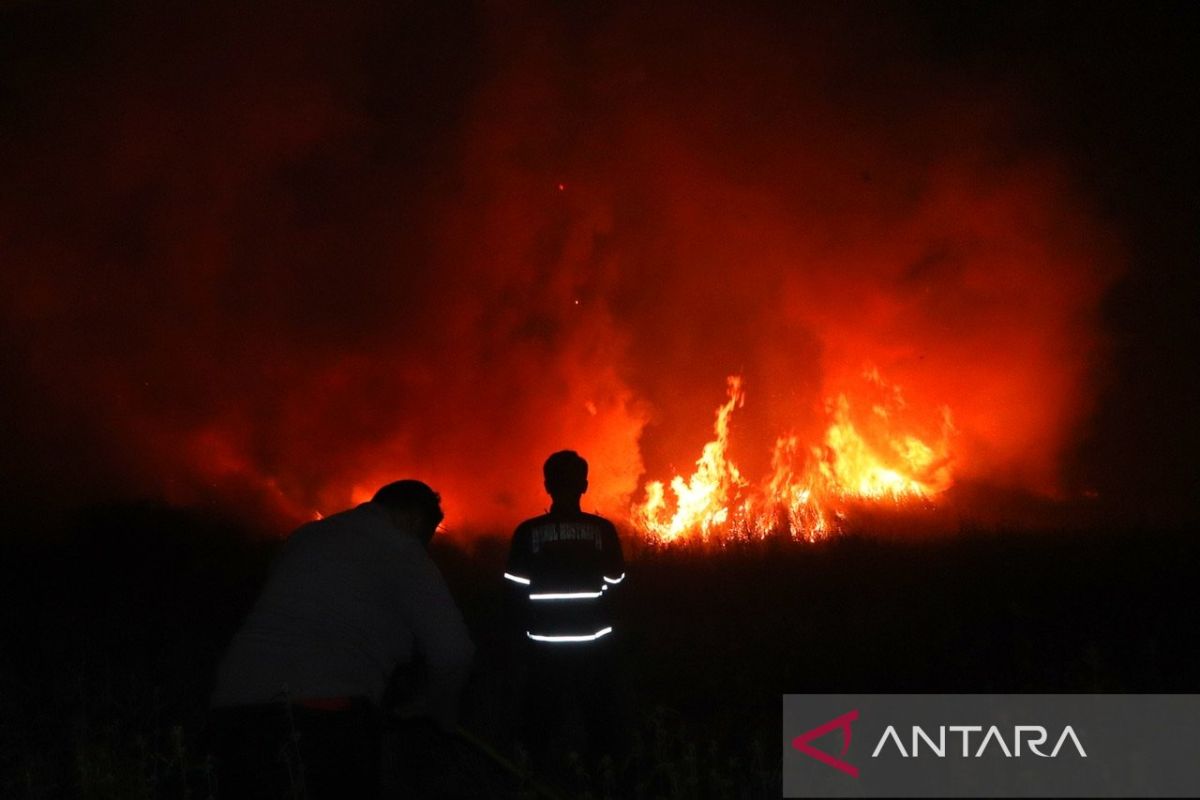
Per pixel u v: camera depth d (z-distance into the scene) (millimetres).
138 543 12461
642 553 11344
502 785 4965
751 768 4492
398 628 3641
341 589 3566
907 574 9273
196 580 10273
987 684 5859
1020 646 6406
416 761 5199
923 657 6523
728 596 8875
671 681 6496
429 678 3615
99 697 6152
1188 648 6281
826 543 11398
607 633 5203
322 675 3439
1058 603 7805
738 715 5770
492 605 8656
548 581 5160
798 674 6449
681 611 8484
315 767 3381
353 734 3443
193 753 5070
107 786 4344
